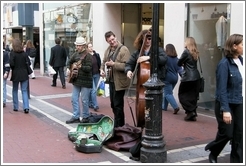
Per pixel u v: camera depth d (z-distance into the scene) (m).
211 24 9.16
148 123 5.30
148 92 5.26
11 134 7.01
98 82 9.43
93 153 5.82
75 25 15.34
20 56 8.95
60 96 11.91
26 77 9.03
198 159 5.55
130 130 6.08
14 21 23.19
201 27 9.45
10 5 23.67
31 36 23.02
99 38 13.25
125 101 10.26
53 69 14.20
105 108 9.75
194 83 8.09
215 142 5.11
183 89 8.21
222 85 4.70
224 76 4.70
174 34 9.88
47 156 5.70
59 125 7.77
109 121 6.30
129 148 5.85
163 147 5.32
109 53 6.80
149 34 5.70
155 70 5.25
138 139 5.97
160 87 5.26
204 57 9.48
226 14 8.65
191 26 9.52
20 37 25.34
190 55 8.02
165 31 10.17
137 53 5.93
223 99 4.68
